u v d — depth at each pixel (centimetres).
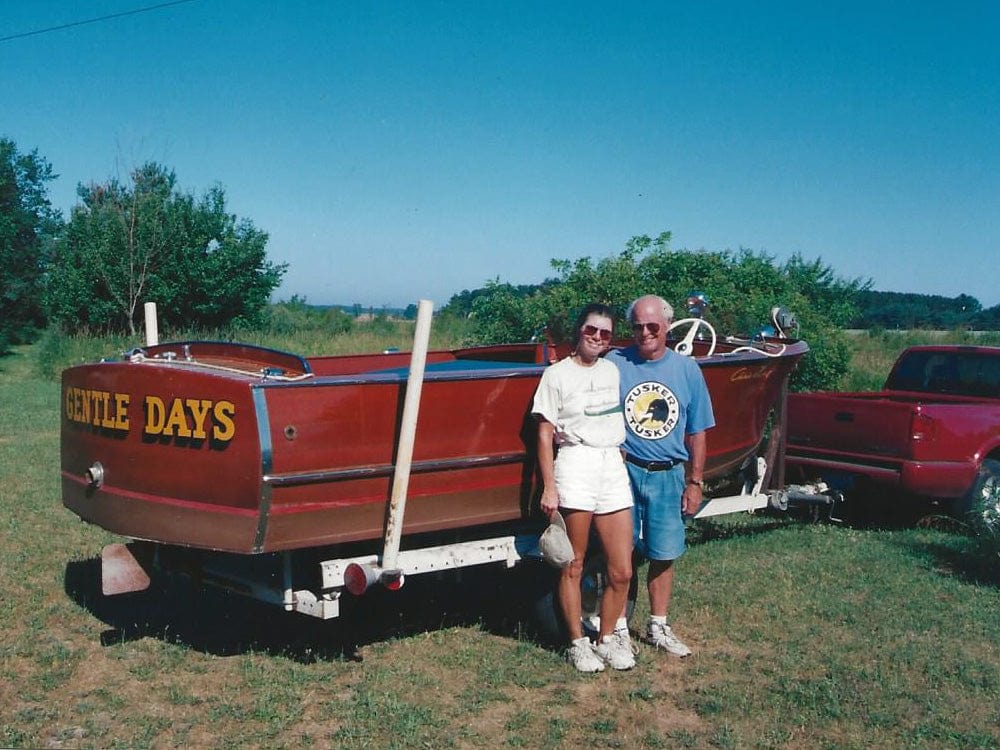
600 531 480
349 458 439
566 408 470
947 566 690
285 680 460
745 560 696
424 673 476
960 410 799
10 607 554
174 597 590
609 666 486
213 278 3073
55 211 4688
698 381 502
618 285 1334
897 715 436
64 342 2236
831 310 1902
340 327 2705
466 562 488
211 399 424
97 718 415
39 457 1030
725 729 416
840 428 824
